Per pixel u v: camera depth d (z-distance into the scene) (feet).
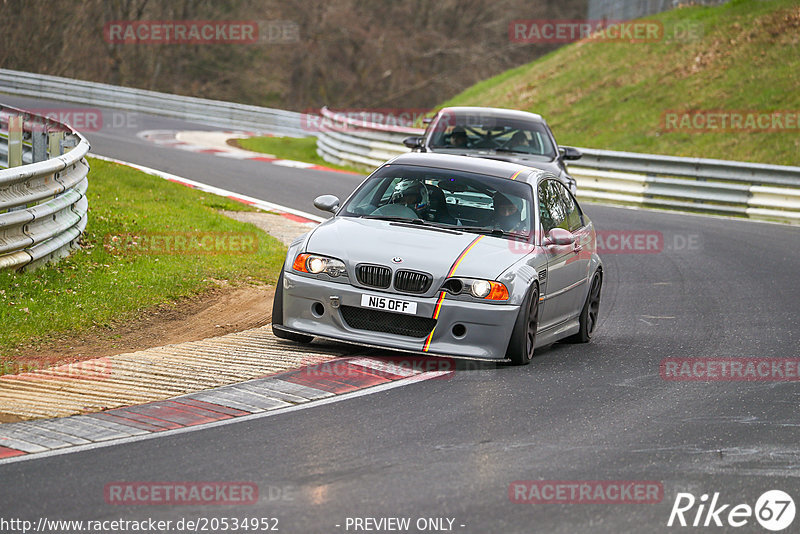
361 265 95.71
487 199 106.52
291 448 70.13
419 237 99.76
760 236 212.64
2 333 98.63
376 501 60.59
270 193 224.12
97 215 158.30
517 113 191.42
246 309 119.24
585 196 274.16
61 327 103.40
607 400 87.25
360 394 84.89
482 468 67.41
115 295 116.16
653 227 218.18
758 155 310.86
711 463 71.20
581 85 412.77
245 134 427.33
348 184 250.98
